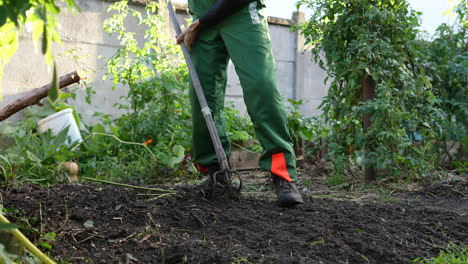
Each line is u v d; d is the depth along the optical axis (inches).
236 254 74.2
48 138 147.9
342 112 170.7
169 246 77.6
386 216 105.9
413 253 82.4
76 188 112.0
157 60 206.8
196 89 108.6
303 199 119.3
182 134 193.0
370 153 159.6
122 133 197.6
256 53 104.0
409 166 162.2
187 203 103.9
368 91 167.2
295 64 286.7
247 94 104.9
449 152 213.2
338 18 168.2
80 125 199.9
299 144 203.2
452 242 90.7
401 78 163.9
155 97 203.8
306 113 292.5
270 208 106.7
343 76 171.5
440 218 106.7
